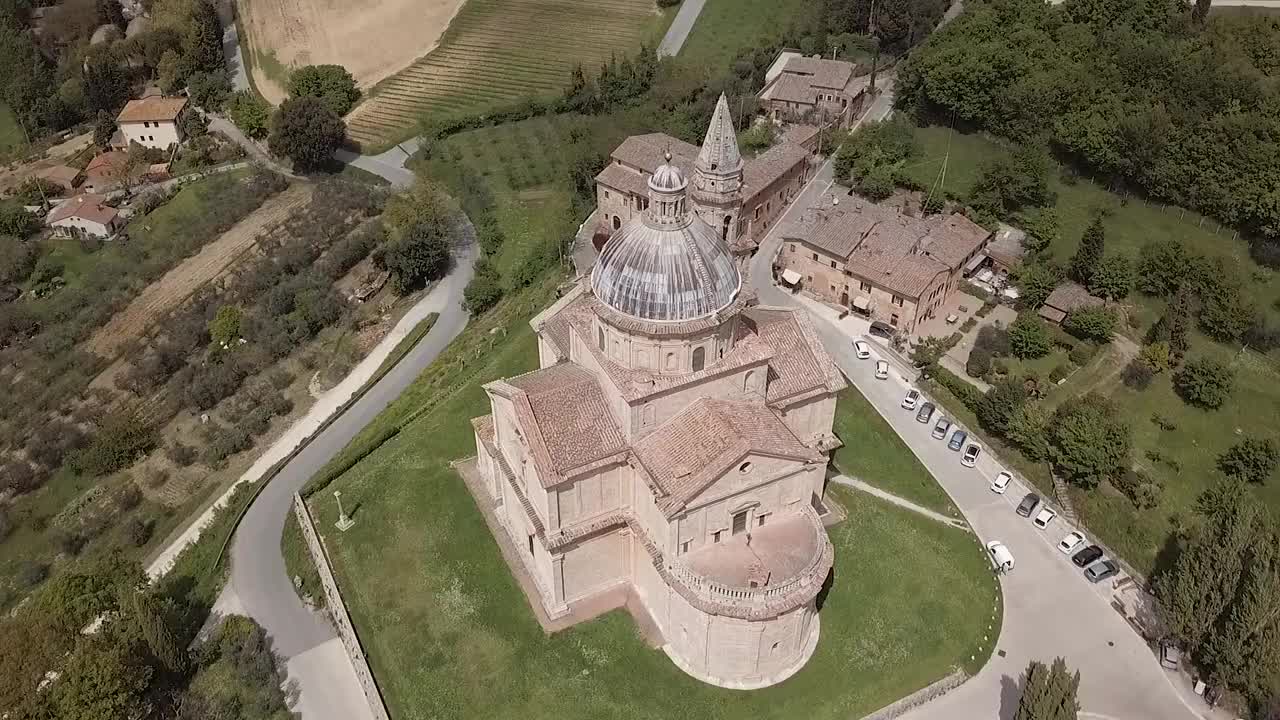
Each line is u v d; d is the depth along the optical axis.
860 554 72.62
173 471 91.69
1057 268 106.12
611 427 63.66
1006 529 77.38
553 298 106.31
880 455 83.69
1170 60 123.00
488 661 65.38
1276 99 114.25
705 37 175.50
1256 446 80.56
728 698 62.56
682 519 60.09
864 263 103.00
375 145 158.62
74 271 130.62
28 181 152.75
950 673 65.06
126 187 150.25
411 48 181.50
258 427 95.50
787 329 72.94
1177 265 100.12
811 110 143.50
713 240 61.81
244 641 69.00
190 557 79.19
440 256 118.12
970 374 94.44
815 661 64.88
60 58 189.38
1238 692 63.97
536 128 157.12
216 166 158.00
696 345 61.12
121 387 103.94
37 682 59.94
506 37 182.50
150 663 63.66
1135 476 80.00
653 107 151.25
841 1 169.50
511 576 71.25
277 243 129.75
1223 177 110.50
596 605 68.38
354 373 104.06
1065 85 126.44
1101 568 73.00
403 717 62.81
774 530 65.12
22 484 91.06
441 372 100.00
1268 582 59.47
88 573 71.19
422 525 76.50
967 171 127.75
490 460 75.38
